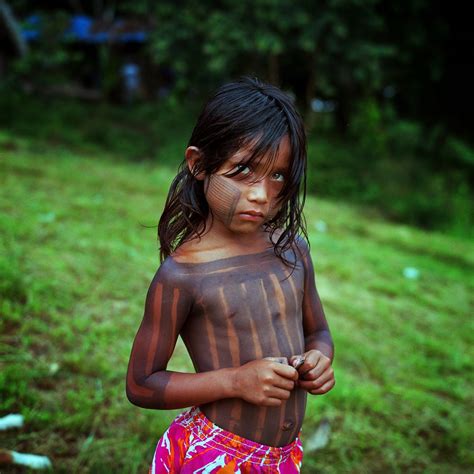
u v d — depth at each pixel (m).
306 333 1.59
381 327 4.36
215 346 1.35
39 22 13.64
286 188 1.30
